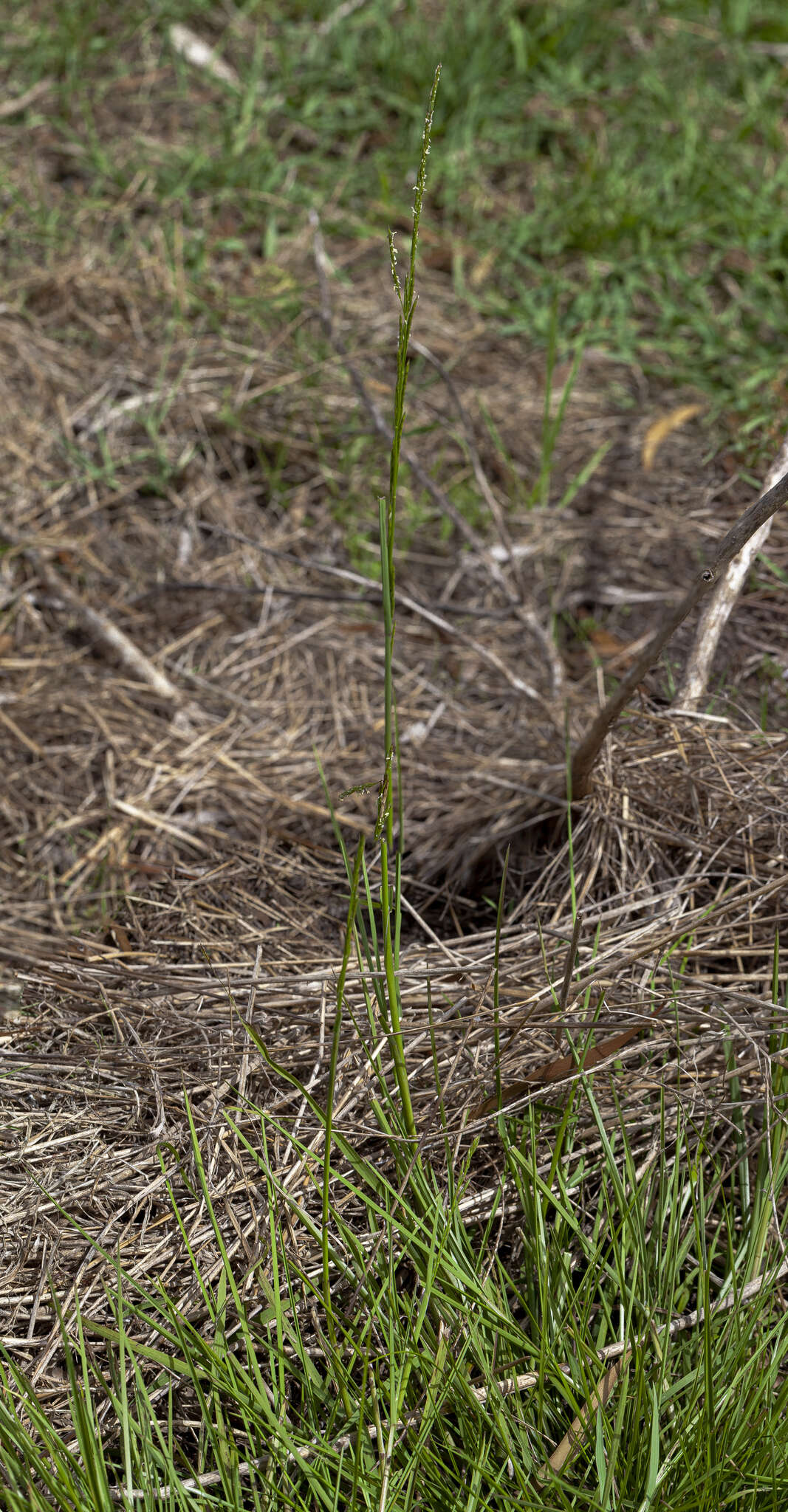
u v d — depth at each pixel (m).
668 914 1.75
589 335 3.19
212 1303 1.39
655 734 1.98
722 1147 1.59
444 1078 1.59
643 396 3.11
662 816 1.93
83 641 2.64
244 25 4.16
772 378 2.95
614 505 2.87
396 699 2.54
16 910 2.11
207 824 2.26
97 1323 1.42
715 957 1.73
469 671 2.61
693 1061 1.58
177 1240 1.48
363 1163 1.41
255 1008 1.71
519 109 3.91
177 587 2.58
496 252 3.49
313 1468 1.27
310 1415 1.31
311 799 2.32
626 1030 1.54
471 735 2.44
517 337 3.30
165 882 2.12
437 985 1.73
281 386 3.00
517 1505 1.21
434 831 2.23
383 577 1.13
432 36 4.05
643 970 1.69
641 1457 1.28
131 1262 1.46
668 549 2.73
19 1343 1.39
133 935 2.03
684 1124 1.51
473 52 3.94
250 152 3.66
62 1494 1.17
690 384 3.09
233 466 2.98
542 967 1.72
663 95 3.82
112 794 2.29
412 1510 1.29
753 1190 1.57
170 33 4.03
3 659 2.57
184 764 2.37
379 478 2.96
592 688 2.46
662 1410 1.33
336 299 3.31
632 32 4.20
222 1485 1.29
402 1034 1.45
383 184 3.40
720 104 3.89
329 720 2.51
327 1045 1.64
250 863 2.17
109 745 2.40
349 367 2.67
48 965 1.83
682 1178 1.53
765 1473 1.26
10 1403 1.33
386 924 1.28
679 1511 1.21
